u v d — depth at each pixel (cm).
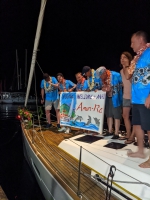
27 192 493
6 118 1502
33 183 534
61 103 562
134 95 283
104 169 324
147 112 275
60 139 539
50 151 454
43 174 409
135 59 283
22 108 766
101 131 468
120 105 456
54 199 357
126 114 433
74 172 357
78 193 283
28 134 596
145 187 259
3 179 558
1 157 726
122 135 490
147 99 263
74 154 413
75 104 527
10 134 1062
